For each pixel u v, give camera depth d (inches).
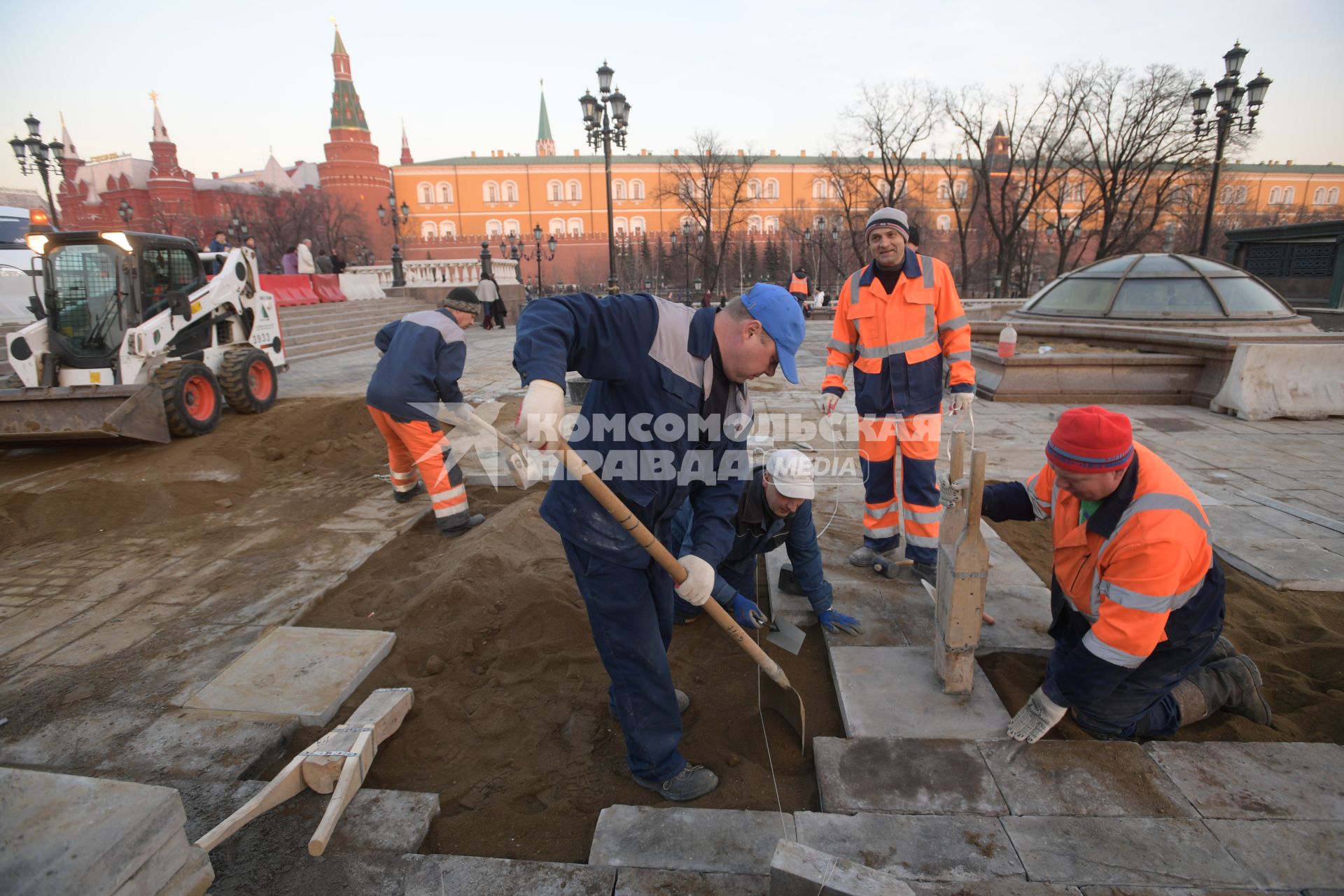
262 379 320.2
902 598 135.0
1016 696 104.9
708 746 99.0
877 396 137.4
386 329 177.9
